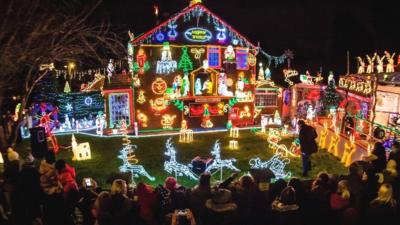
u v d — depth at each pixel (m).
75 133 24.30
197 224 7.93
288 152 17.48
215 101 25.47
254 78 26.45
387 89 19.75
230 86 25.75
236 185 8.69
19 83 10.70
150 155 18.11
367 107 20.30
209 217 7.81
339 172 15.30
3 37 8.48
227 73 25.52
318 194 8.24
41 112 24.80
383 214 7.80
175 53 24.25
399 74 18.55
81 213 8.68
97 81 27.45
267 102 27.30
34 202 8.92
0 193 9.90
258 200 8.35
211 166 14.57
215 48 25.03
